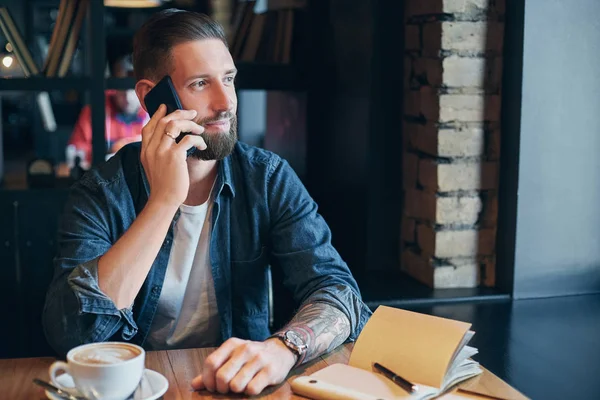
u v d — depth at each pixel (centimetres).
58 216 267
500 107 245
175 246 155
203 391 116
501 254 248
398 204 268
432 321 121
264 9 383
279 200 162
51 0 381
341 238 288
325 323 135
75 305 133
